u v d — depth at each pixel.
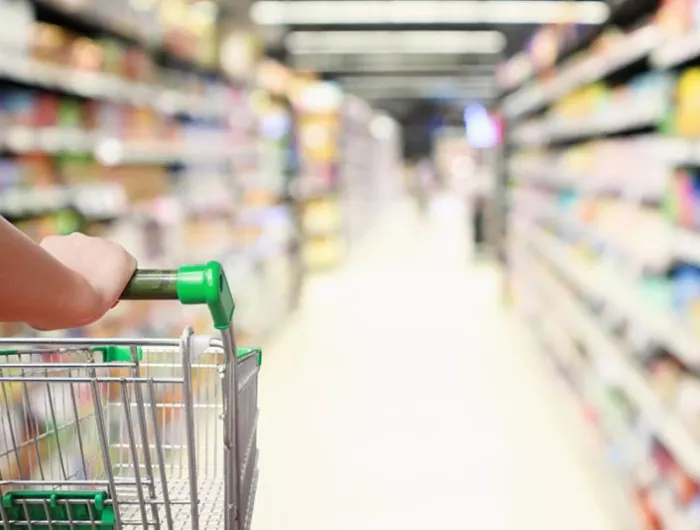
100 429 0.98
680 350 2.58
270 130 7.92
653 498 2.87
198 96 5.91
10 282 0.85
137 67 4.53
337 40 12.77
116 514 1.01
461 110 29.86
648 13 3.97
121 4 4.27
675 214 2.77
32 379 0.94
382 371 5.50
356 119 15.20
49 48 3.43
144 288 0.97
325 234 11.02
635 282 3.38
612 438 3.49
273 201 7.50
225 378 0.96
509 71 8.59
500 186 9.83
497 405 4.71
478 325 7.00
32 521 1.05
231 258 5.97
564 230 5.30
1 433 1.31
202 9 7.37
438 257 12.41
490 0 9.52
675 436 2.60
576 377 4.39
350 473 3.74
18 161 3.33
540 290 6.12
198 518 0.96
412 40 12.82
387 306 8.07
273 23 10.86
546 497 3.46
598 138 4.67
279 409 4.68
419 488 3.57
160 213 4.61
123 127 4.36
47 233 3.34
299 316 7.59
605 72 4.06
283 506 3.41
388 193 26.58
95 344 0.94
